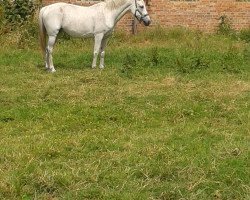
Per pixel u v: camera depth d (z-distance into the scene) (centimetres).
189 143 804
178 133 856
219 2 1958
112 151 769
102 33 1326
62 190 650
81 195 635
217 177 674
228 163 713
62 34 1688
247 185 653
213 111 978
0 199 620
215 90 1105
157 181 672
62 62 1423
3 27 1717
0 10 1759
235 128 888
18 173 676
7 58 1470
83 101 1038
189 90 1110
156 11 1950
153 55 1401
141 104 1025
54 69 1312
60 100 1048
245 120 927
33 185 654
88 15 1315
